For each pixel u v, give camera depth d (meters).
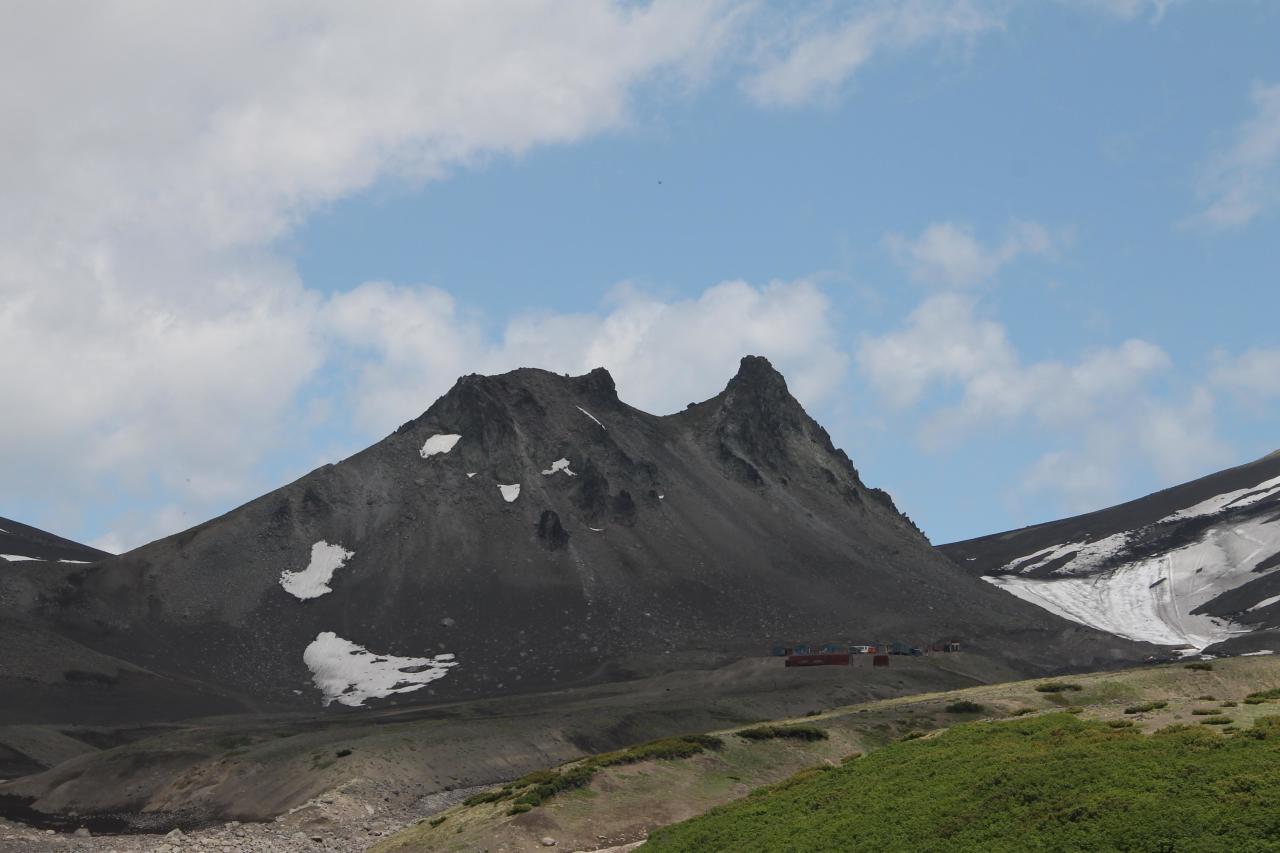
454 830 101.50
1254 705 86.94
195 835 134.75
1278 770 63.06
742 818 83.69
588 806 102.81
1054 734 83.94
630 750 116.38
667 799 105.44
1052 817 65.06
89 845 130.62
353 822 136.25
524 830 97.56
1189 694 136.62
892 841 69.25
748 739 122.88
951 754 83.81
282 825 136.12
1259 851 55.03
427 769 157.00
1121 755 71.88
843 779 86.50
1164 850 58.03
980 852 64.00
